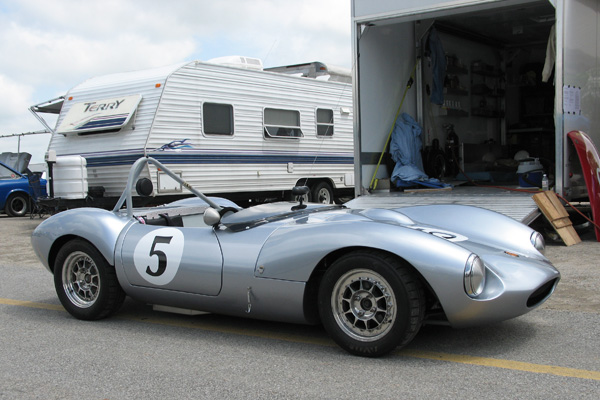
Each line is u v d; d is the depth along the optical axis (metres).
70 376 3.09
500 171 10.59
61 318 4.34
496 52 11.67
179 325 4.04
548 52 8.47
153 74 9.68
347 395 2.72
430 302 3.27
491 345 3.40
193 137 9.81
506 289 3.09
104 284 4.07
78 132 9.85
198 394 2.79
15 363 3.32
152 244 3.89
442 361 3.14
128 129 9.41
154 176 9.29
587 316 3.95
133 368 3.19
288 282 3.35
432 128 9.95
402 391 2.74
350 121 13.09
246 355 3.35
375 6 8.05
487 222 4.00
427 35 9.66
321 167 12.35
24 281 5.90
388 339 3.09
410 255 3.02
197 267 3.66
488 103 11.50
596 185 6.98
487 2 7.26
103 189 9.77
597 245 6.68
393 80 9.15
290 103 11.59
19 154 16.81
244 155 10.71
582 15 7.55
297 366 3.13
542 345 3.37
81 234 4.11
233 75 10.49
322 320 3.31
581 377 2.86
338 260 3.21
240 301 3.55
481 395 2.67
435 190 8.35
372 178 8.69
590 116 7.84
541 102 11.57
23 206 14.00
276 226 3.66
